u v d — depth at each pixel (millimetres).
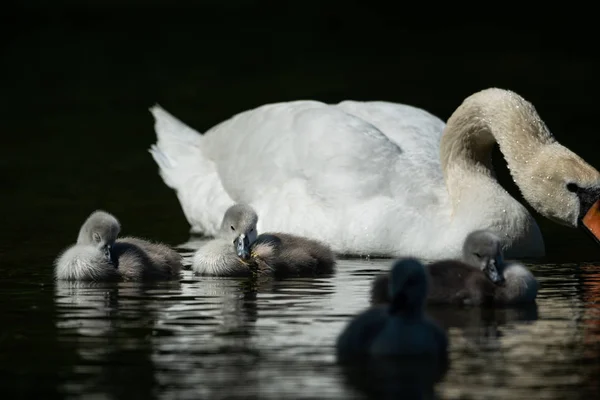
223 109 29469
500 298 12586
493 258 12648
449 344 11008
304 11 47656
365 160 16547
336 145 16750
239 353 10688
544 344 11023
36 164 24047
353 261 15750
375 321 10688
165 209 20156
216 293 13461
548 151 15727
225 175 17906
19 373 10156
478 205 15805
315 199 16547
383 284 12492
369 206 16172
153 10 48094
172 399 9430
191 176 18547
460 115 16516
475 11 46000
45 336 11367
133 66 37094
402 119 17844
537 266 15180
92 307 12680
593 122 27391
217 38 42375
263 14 47438
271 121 17688
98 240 14289
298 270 14539
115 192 21531
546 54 38312
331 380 9867
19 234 17594
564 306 12680
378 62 37094
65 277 14242
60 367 10320
